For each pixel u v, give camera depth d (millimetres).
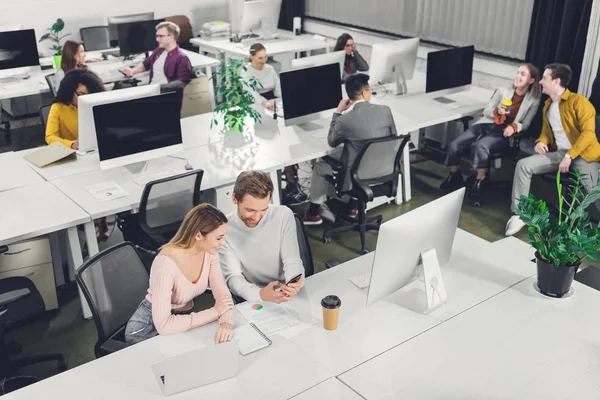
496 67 5957
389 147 4176
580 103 4457
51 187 3791
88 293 2596
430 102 5340
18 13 6930
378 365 2303
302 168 5191
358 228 4477
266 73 5617
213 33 7648
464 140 5156
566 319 2574
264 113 5062
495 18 5871
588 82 5238
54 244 3830
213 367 2191
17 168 4078
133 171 4008
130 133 3818
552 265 2650
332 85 4754
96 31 7188
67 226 3375
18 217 3410
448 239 2754
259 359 2336
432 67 5203
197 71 6703
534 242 2707
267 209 2879
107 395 2154
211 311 2568
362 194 4242
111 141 3762
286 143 4457
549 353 2367
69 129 4445
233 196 2732
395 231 2383
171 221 3750
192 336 2477
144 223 3631
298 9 8086
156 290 2508
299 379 2232
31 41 5977
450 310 2633
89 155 4281
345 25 7621
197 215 2545
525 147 5867
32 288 3223
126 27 6527
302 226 3068
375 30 7234
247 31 7230
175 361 2121
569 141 4582
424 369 2281
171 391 2152
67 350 3428
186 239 2566
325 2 7812
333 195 4715
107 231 4602
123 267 2795
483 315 2598
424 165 5840
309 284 2826
